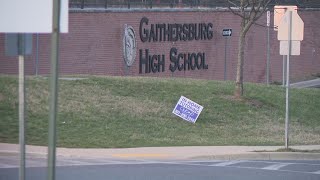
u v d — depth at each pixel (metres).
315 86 51.62
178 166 18.17
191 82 31.84
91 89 27.36
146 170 17.19
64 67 39.56
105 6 42.50
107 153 20.08
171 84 30.25
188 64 48.94
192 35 49.03
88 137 22.36
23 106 9.25
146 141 22.67
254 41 53.09
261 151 20.95
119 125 24.16
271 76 54.69
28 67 36.72
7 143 20.44
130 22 43.94
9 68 35.84
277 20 35.44
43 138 21.52
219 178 16.05
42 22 8.48
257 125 26.92
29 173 15.94
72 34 40.09
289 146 22.81
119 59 43.12
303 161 20.17
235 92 29.70
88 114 24.62
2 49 35.62
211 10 50.28
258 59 53.62
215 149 21.36
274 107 29.83
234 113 27.95
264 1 40.34
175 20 47.53
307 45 58.38
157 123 25.03
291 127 27.44
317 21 58.91
